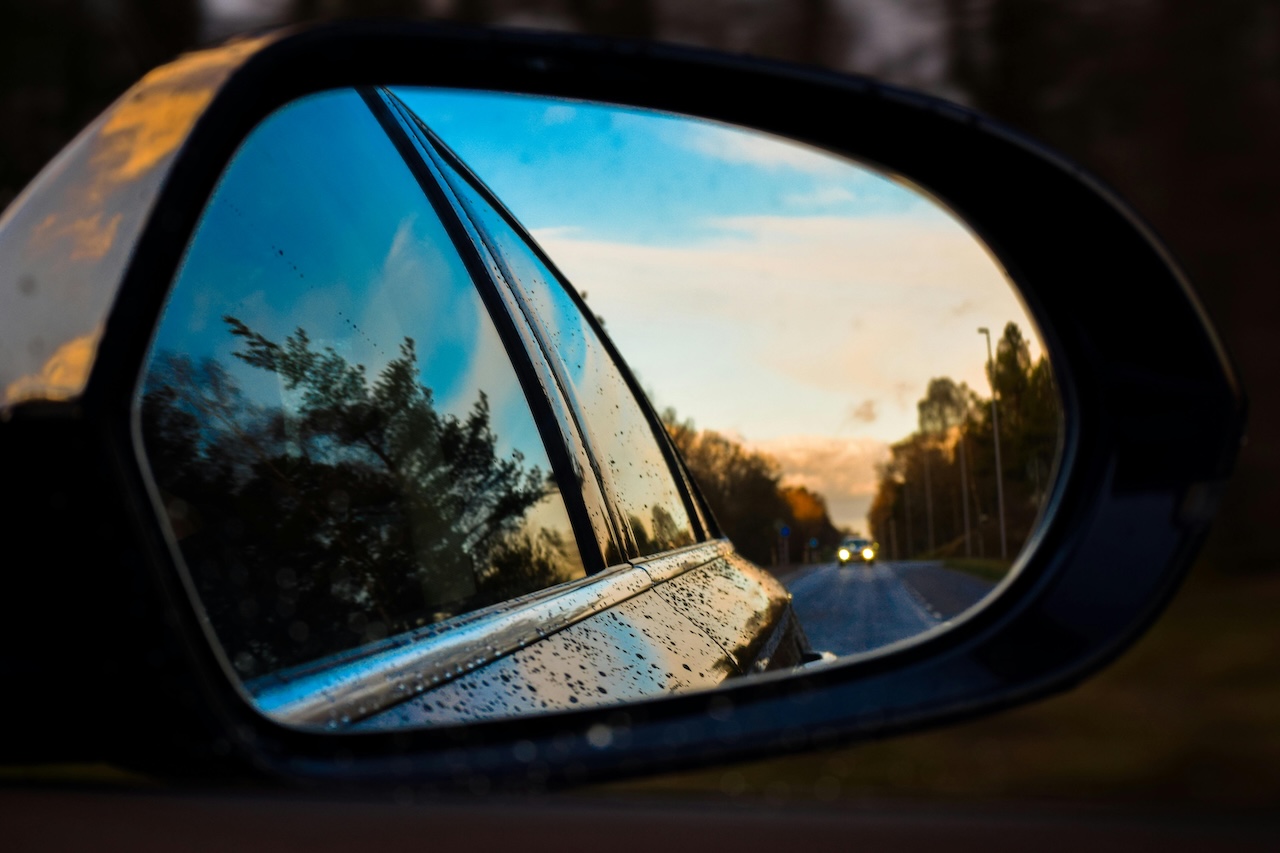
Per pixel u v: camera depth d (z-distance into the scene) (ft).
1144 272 3.99
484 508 5.34
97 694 2.43
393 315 5.16
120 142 3.00
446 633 4.41
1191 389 3.90
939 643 3.68
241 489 3.62
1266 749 7.03
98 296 2.61
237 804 2.92
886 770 4.09
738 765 3.14
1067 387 4.14
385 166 5.85
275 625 3.48
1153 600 3.69
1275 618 11.58
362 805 2.97
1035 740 6.19
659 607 6.74
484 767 2.91
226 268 4.01
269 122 4.67
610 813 3.18
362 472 4.36
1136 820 3.76
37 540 2.42
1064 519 4.03
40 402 2.46
